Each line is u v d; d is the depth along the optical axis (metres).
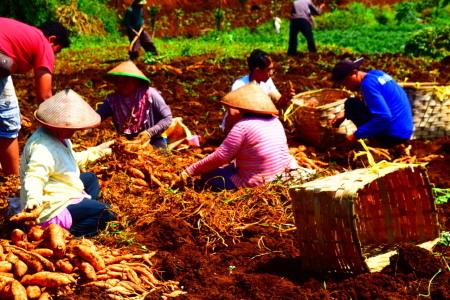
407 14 24.98
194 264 4.42
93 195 5.10
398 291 3.87
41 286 3.78
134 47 14.82
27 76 12.02
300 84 11.29
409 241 4.60
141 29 14.98
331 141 7.33
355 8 25.44
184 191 5.59
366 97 6.41
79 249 3.89
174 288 4.08
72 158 4.67
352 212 3.84
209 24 24.23
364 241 4.68
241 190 5.42
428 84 7.79
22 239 4.04
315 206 3.99
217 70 12.59
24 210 4.15
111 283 3.93
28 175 4.29
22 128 8.09
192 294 4.00
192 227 4.96
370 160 4.25
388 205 4.58
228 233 4.94
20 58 5.66
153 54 15.26
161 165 5.95
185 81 11.47
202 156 6.75
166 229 4.85
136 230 4.93
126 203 5.18
